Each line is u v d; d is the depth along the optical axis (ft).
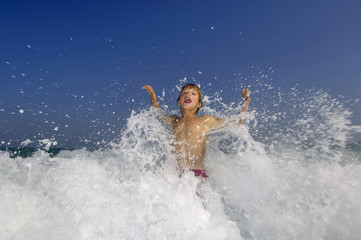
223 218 7.63
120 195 7.60
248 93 12.20
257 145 11.18
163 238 6.38
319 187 8.73
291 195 8.48
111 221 6.63
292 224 7.36
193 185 8.72
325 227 7.16
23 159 9.81
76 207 7.04
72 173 8.57
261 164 10.27
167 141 11.05
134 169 9.59
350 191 8.41
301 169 9.82
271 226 7.34
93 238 6.21
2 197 7.09
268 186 9.02
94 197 7.43
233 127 11.69
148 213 6.98
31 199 7.24
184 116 12.06
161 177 8.96
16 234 6.21
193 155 10.69
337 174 9.35
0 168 9.00
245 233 7.13
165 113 12.56
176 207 7.39
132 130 11.02
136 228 6.50
